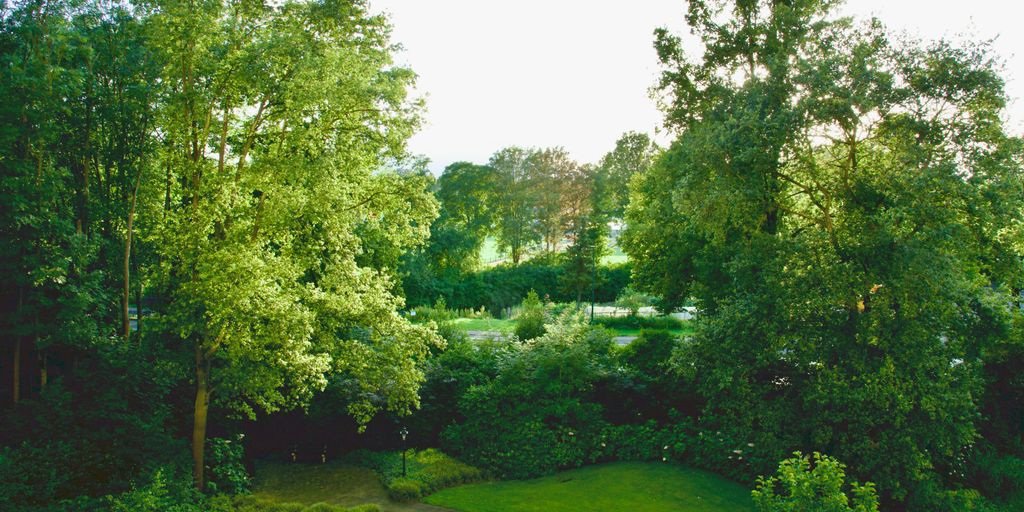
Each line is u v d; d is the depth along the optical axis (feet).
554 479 56.39
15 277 42.83
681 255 79.36
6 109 41.09
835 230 51.37
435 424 63.10
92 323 46.21
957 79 45.11
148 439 45.24
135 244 55.57
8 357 49.83
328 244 54.75
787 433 52.03
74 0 47.96
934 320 47.42
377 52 50.31
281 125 50.14
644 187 93.71
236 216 47.96
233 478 50.93
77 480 41.19
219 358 52.06
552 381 62.18
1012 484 51.72
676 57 70.79
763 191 52.08
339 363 52.60
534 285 172.45
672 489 52.08
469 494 51.85
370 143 52.06
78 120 49.83
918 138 47.42
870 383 47.32
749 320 50.29
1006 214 46.16
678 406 64.44
